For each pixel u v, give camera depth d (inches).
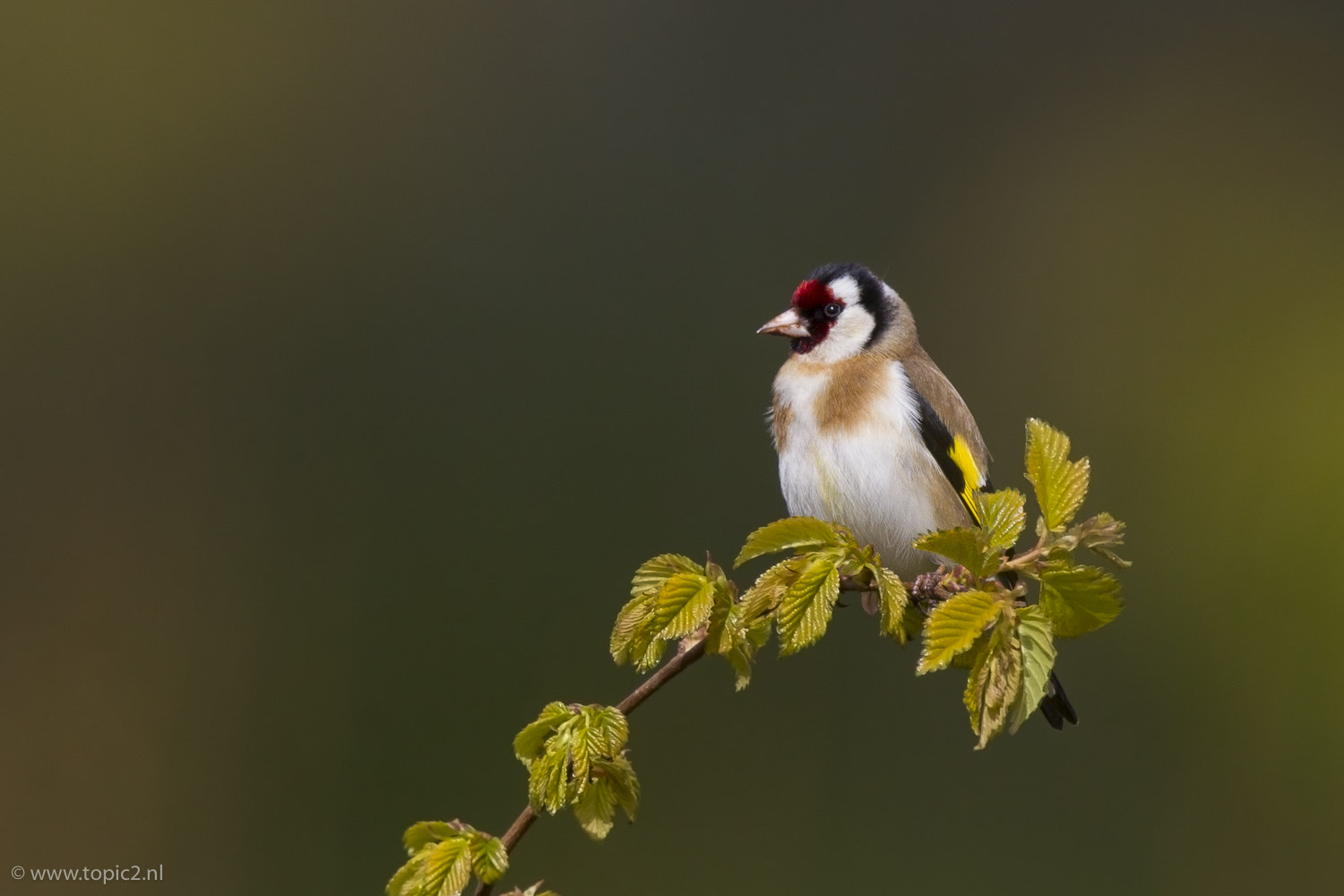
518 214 552.7
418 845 164.7
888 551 282.4
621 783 167.5
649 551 483.8
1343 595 503.5
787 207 563.5
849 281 293.0
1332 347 568.7
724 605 174.7
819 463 283.9
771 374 518.0
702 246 551.8
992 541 173.6
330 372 534.6
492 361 524.7
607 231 547.8
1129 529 541.0
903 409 280.2
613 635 176.4
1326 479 527.8
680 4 574.9
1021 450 556.4
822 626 172.6
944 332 573.6
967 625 166.4
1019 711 165.0
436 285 538.9
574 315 532.7
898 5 592.7
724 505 489.1
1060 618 173.6
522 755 167.5
